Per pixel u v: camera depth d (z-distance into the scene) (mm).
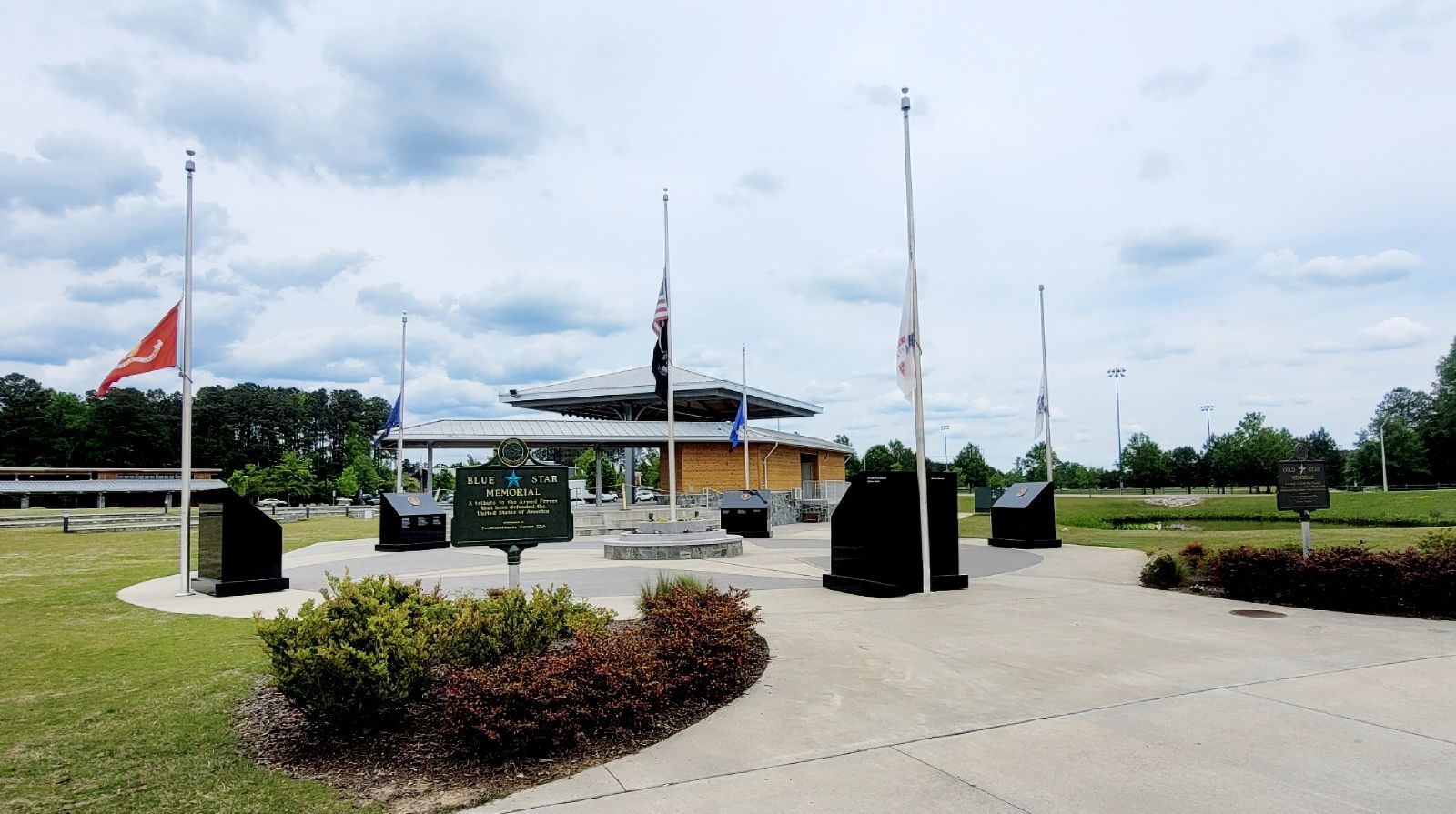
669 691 6496
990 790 4762
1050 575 15234
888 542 12695
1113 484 95500
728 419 54656
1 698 7055
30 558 21516
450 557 21734
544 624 7496
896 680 7355
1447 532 13180
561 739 5477
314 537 30688
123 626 10758
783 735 5871
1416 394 91000
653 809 4586
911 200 13586
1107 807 4500
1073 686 7082
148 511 49031
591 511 34562
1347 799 4555
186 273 14422
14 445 79000
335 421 108375
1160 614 10703
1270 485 69438
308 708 5902
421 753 5535
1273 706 6383
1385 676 7301
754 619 8953
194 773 5211
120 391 83812
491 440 36312
